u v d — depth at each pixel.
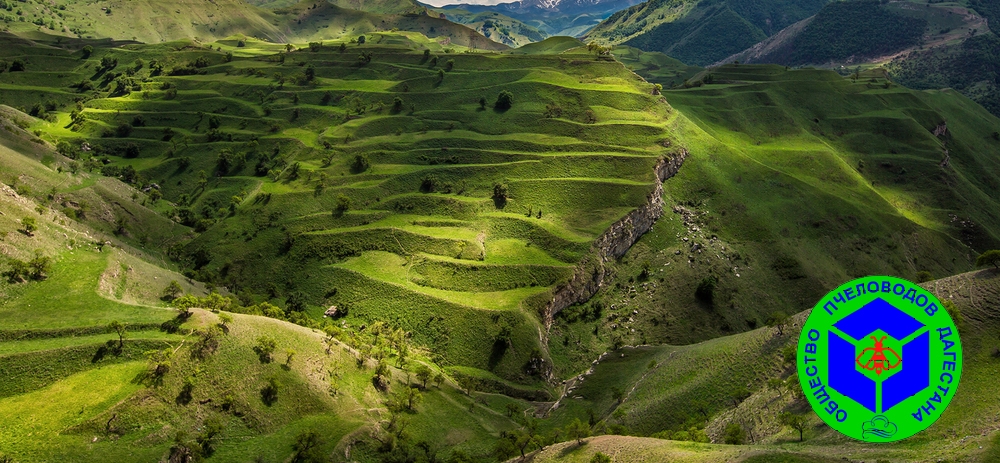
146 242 190.75
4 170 175.12
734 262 193.12
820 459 72.81
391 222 194.00
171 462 97.50
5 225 135.25
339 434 110.56
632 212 190.00
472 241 180.75
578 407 135.12
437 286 169.25
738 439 94.88
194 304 121.69
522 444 105.94
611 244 184.75
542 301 161.12
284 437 107.94
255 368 114.62
